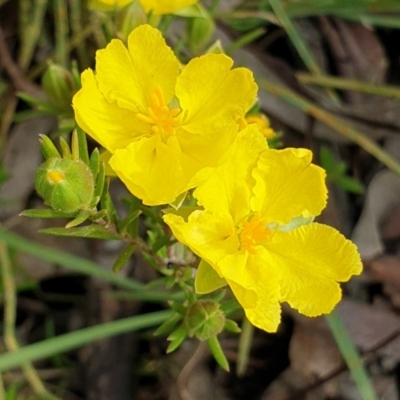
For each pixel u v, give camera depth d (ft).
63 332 0.61
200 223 0.36
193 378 0.61
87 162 0.37
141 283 0.60
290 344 0.61
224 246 0.37
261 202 0.37
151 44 0.36
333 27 0.72
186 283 0.44
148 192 0.35
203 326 0.41
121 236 0.40
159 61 0.36
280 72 0.67
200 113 0.36
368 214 0.65
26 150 0.63
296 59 0.71
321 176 0.36
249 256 0.37
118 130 0.36
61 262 0.55
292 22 0.70
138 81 0.37
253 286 0.36
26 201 0.62
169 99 0.37
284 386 0.61
